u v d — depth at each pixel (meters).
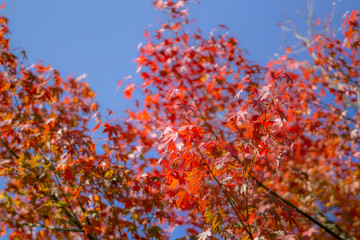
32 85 6.05
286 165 5.46
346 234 4.71
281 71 3.24
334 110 7.03
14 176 5.46
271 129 3.25
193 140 3.07
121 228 5.26
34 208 5.52
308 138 6.16
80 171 4.73
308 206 5.20
